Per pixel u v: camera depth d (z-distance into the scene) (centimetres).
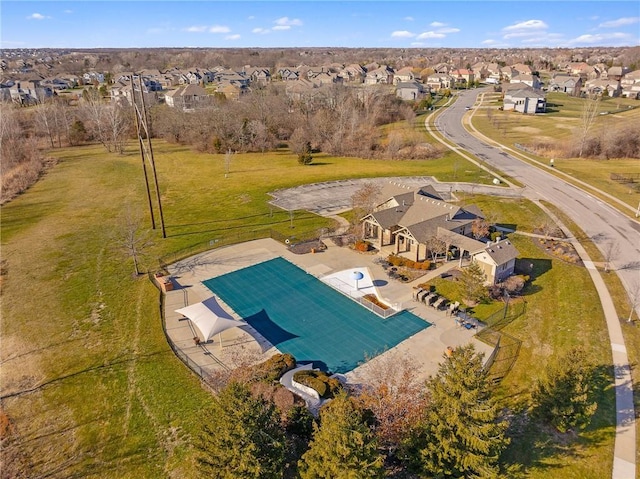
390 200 5144
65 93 18488
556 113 13138
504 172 7906
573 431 2564
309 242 5122
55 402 2848
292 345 3353
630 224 5528
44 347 3384
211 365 3141
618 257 4662
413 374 2958
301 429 2394
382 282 4225
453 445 2117
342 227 5541
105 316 3762
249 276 4381
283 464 2178
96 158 9562
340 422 1883
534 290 4078
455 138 10650
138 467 2377
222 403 1997
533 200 6406
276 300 3962
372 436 1967
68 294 4103
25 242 5269
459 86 19475
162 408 2766
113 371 3108
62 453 2480
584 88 17250
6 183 7531
